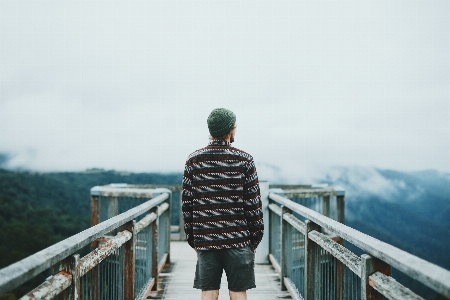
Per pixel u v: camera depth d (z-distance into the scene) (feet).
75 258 6.57
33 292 5.39
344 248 8.30
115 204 22.11
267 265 19.86
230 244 8.00
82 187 362.94
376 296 6.33
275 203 20.07
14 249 163.84
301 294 13.42
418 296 5.02
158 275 16.28
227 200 8.03
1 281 4.24
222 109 8.34
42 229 197.16
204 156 8.15
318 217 9.90
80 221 257.14
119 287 11.26
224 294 15.25
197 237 8.07
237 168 8.05
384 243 6.04
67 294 6.50
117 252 11.56
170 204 20.45
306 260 11.45
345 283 8.39
